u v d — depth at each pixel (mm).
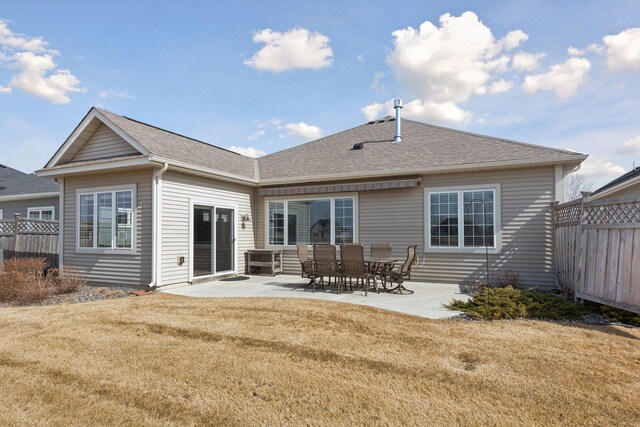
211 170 12516
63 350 5754
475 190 12000
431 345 5879
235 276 14180
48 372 4941
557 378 4664
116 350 5734
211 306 8664
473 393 4305
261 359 5348
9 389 4480
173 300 9500
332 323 7148
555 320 7484
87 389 4461
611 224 7559
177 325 7027
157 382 4621
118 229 11891
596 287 7898
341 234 13891
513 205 11539
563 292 9898
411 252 10797
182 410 3979
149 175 11305
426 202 12625
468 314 7793
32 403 4160
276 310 8172
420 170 12406
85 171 11938
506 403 4086
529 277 11273
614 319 7406
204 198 12930
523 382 4559
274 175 15359
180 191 11984
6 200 21188
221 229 13711
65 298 10414
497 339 6148
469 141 14102
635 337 6328
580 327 6930
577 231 8820
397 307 8523
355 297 9820
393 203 13125
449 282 12203
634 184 13781
